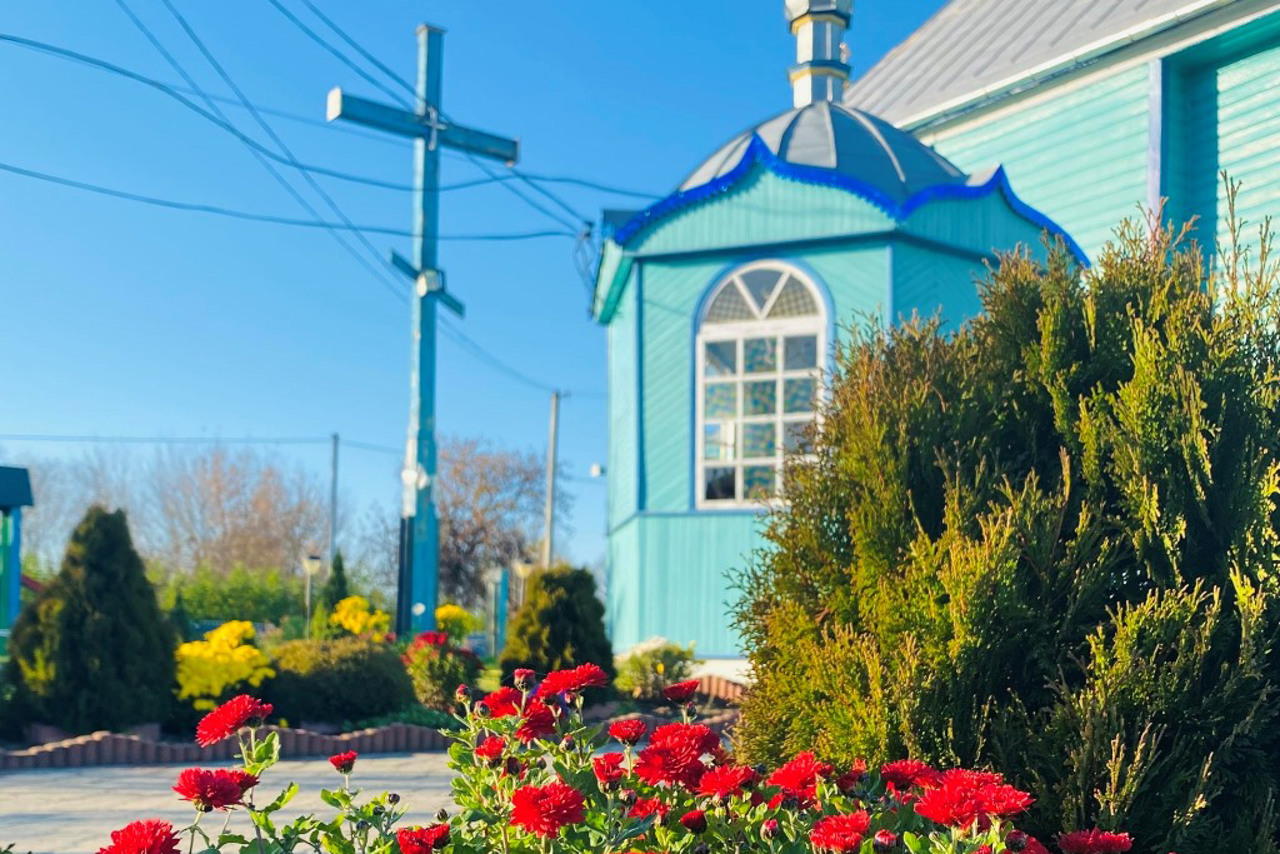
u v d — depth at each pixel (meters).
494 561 42.81
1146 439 4.52
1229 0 12.29
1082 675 4.46
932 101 16.00
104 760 8.93
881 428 4.94
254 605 28.05
